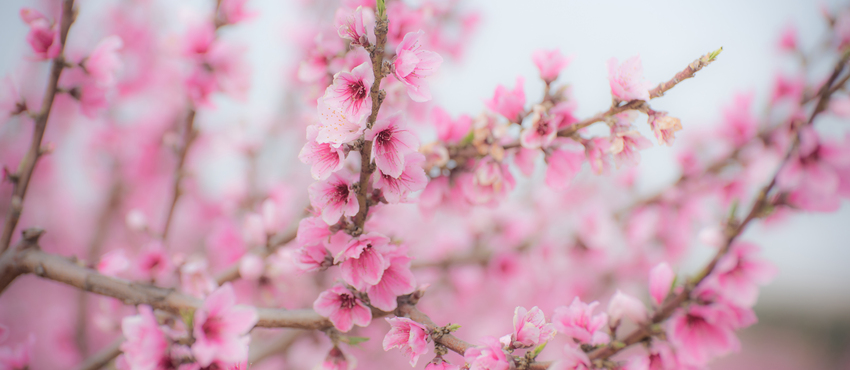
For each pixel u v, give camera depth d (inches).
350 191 29.3
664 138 29.5
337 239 29.9
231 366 29.0
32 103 51.3
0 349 33.3
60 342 56.7
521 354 29.8
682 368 28.3
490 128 32.8
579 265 53.4
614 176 55.5
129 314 40.3
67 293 61.7
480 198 33.2
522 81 32.0
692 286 28.2
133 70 53.9
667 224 49.4
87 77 34.0
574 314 29.5
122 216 58.6
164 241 38.6
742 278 28.3
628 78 29.7
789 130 36.6
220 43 37.7
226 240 45.2
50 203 64.0
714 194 44.9
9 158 55.9
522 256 50.3
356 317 30.1
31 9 32.7
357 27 28.3
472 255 50.2
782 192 28.4
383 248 29.8
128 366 32.2
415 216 59.1
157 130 53.0
